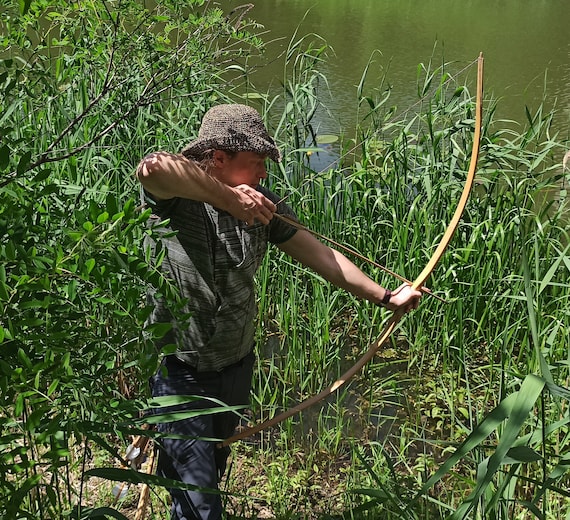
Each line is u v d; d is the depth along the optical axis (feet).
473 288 16.49
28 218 7.14
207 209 8.53
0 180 7.17
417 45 42.01
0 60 7.80
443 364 15.31
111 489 11.11
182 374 9.13
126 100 15.49
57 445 6.56
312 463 12.46
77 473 11.34
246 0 32.19
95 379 6.94
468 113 17.84
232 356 9.16
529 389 7.03
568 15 56.65
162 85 16.02
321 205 17.87
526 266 7.95
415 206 16.31
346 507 11.12
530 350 14.53
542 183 17.24
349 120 27.12
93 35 12.42
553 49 41.88
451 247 16.94
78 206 11.36
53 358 6.36
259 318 15.84
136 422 7.64
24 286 6.12
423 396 14.49
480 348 16.28
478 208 17.30
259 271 16.52
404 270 16.76
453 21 52.26
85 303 7.63
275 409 13.93
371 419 13.87
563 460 7.79
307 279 17.44
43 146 14.38
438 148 17.97
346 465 12.46
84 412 7.01
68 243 6.86
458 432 13.42
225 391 9.26
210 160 8.50
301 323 15.83
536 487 11.05
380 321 16.42
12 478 10.64
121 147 16.31
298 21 45.65
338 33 43.80
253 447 12.64
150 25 13.03
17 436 6.57
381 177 18.07
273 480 11.73
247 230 8.72
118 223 6.47
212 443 9.02
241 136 8.38
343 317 17.21
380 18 51.26
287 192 17.37
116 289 6.56
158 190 7.73
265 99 19.75
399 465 12.49
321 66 34.78
